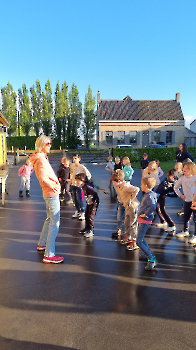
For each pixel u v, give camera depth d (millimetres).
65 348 2227
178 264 3971
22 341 2309
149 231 5562
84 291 3146
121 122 32719
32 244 4762
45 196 3859
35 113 44875
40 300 2947
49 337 2357
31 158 3795
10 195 9570
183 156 7969
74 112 43062
